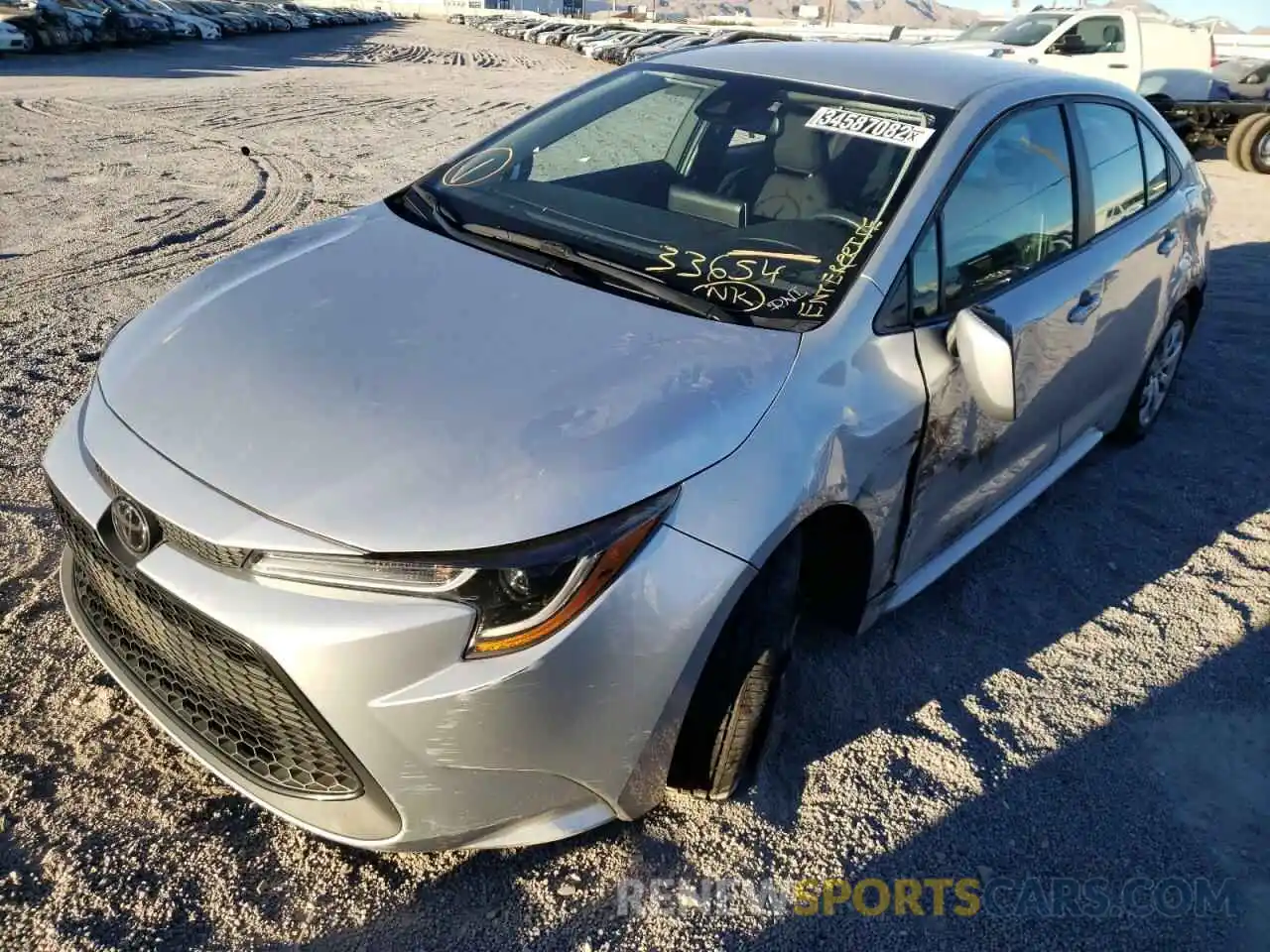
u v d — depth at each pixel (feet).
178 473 6.63
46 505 11.46
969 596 11.67
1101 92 12.88
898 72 10.89
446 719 6.20
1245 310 22.95
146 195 26.45
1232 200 36.63
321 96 50.06
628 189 10.19
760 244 9.19
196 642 6.61
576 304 8.23
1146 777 9.26
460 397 7.02
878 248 8.86
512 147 11.28
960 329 8.63
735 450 7.12
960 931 7.57
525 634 6.24
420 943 6.94
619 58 92.38
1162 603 11.96
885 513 8.66
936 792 8.77
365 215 10.21
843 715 9.52
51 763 7.98
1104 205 12.40
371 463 6.51
